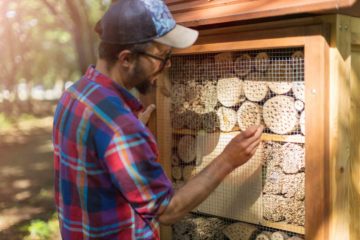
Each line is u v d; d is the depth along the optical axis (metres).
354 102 1.71
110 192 1.29
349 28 1.58
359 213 1.78
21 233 4.52
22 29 14.81
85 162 1.29
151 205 1.28
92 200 1.30
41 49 18.12
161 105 2.02
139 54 1.30
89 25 6.54
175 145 2.07
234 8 1.66
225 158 1.43
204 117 1.95
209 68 1.94
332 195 1.57
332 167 1.56
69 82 19.34
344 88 1.57
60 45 18.05
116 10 1.31
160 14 1.31
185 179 2.04
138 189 1.26
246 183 1.85
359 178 1.76
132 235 1.33
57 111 1.40
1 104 14.54
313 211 1.56
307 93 1.55
